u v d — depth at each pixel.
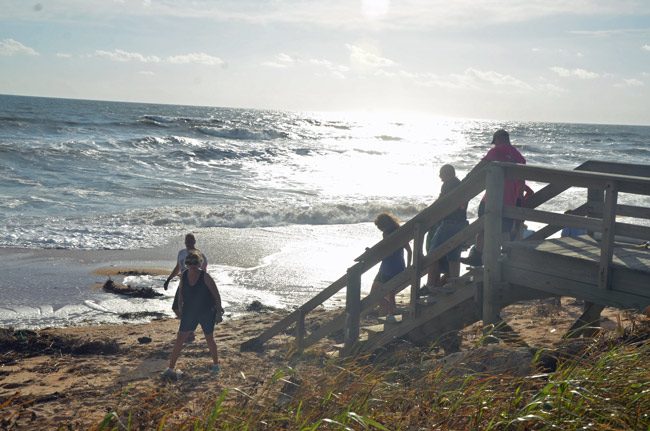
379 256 7.63
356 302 7.91
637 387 3.96
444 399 4.18
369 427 3.90
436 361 5.37
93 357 9.33
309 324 11.13
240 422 4.14
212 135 60.41
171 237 19.28
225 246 18.25
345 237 20.47
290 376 5.28
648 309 4.84
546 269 5.69
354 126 120.38
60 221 20.62
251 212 23.20
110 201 24.98
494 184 5.99
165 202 25.44
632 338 4.94
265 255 17.33
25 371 8.61
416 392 4.38
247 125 82.69
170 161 38.44
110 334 10.65
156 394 5.83
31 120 56.88
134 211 22.89
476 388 4.24
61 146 38.94
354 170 42.03
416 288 7.09
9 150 33.66
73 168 32.47
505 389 4.27
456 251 8.09
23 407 6.77
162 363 8.99
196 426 4.06
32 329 10.93
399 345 7.05
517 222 7.71
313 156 49.03
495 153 7.45
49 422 6.47
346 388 4.51
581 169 7.27
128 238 18.81
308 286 14.53
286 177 36.28
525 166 5.77
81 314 12.01
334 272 15.83
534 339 7.54
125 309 12.43
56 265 15.36
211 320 8.44
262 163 42.09
